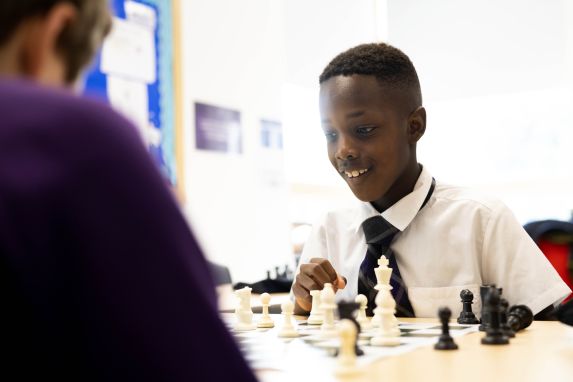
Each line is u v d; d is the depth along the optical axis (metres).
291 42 4.38
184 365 0.55
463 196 1.87
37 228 0.52
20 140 0.53
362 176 1.77
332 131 1.80
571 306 1.22
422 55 4.89
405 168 1.82
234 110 3.69
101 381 0.53
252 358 1.05
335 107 1.75
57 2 0.63
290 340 1.30
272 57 4.04
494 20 4.69
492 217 1.79
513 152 4.63
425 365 0.94
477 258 1.79
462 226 1.81
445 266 1.79
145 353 0.53
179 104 3.28
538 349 1.07
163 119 3.17
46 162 0.53
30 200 0.52
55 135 0.54
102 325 0.53
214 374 0.57
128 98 2.99
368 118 1.72
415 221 1.85
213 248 3.46
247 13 3.85
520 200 4.61
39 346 0.52
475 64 4.75
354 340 0.92
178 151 3.25
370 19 5.09
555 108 4.52
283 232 4.00
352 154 1.74
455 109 4.79
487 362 0.95
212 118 3.53
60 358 0.53
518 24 4.62
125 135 0.57
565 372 0.86
